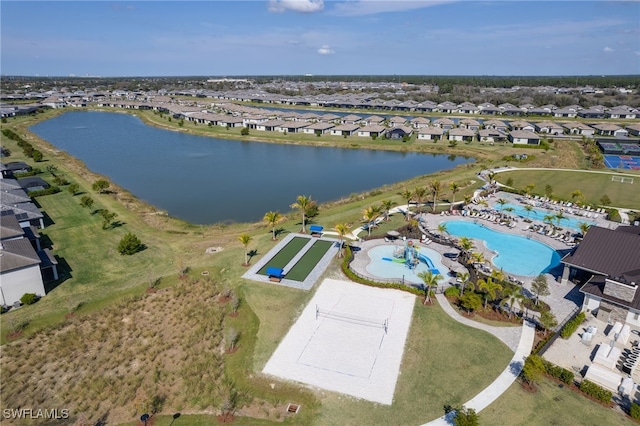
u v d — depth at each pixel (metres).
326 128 185.25
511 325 46.84
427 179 112.75
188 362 41.78
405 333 45.78
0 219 63.03
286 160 144.50
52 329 47.09
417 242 70.19
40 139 168.00
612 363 39.16
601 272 51.25
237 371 40.34
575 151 145.12
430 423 33.88
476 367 40.25
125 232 75.19
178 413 35.59
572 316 48.19
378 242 70.38
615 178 110.12
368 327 46.91
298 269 60.62
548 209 87.00
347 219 81.50
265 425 34.22
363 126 187.12
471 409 32.66
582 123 195.62
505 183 106.75
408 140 171.25
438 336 45.12
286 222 80.94
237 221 84.75
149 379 39.50
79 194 97.31
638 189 101.25
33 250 55.09
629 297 45.16
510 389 37.34
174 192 105.19
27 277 52.25
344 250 66.62
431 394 37.00
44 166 122.38
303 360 41.62
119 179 116.81
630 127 176.25
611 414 34.47
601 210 84.56
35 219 74.75
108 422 34.75
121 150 156.00
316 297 53.09
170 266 62.16
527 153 143.88
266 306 51.19
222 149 161.12
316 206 87.38
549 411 34.81
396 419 34.38
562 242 69.88
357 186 112.06
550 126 178.88
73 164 128.50
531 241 71.06
